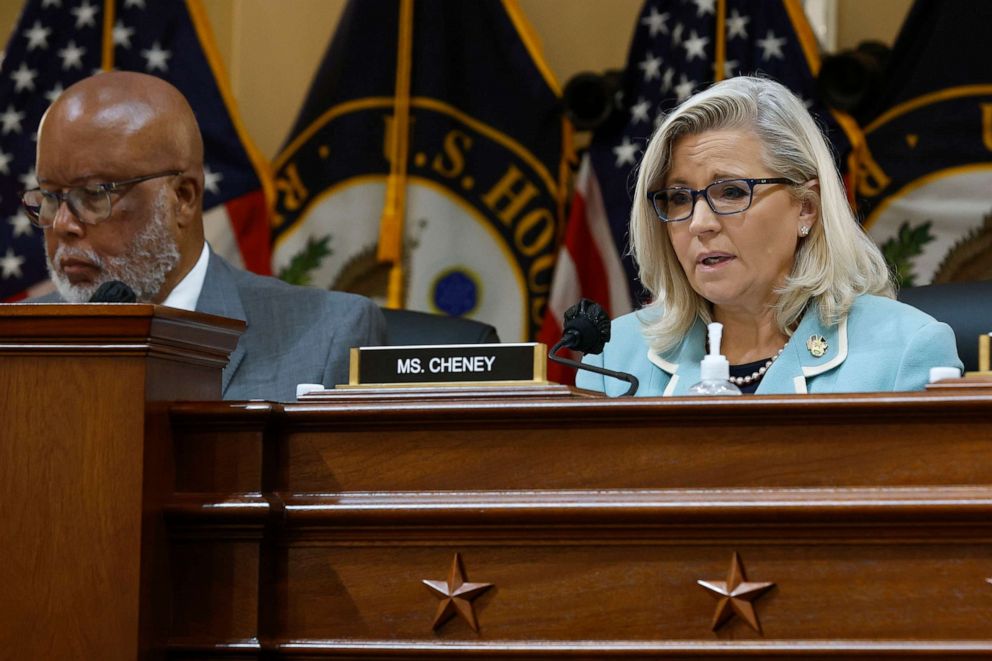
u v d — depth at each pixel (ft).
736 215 20.01
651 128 35.24
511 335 36.09
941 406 11.79
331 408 12.96
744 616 11.93
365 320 23.76
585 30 39.68
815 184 20.52
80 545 12.55
